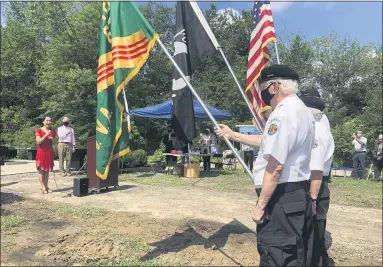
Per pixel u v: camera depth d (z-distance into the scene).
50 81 24.48
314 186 3.43
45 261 4.26
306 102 3.87
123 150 4.96
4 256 4.41
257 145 3.72
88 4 28.77
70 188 9.26
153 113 13.22
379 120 20.88
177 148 4.68
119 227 5.66
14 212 6.59
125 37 4.45
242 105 27.55
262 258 2.67
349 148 18.14
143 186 9.91
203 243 4.97
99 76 5.05
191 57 4.83
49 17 32.22
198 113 13.11
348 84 31.61
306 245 2.72
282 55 32.50
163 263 4.24
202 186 10.11
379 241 5.27
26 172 12.51
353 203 8.05
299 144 2.61
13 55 32.06
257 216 2.64
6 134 26.78
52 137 8.58
